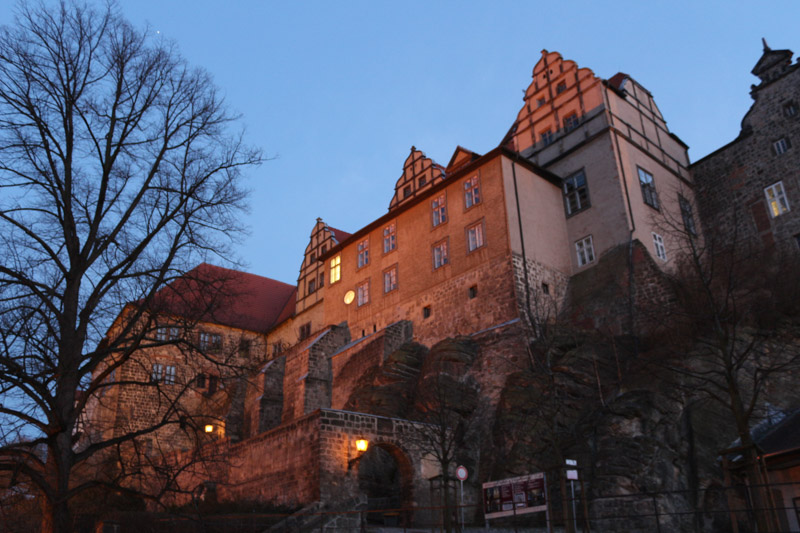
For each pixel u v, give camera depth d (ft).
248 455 91.50
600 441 76.89
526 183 117.50
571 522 55.52
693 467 71.56
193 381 53.52
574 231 118.32
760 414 73.61
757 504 46.93
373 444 79.51
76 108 53.01
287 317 163.53
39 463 45.65
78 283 49.67
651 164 122.21
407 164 143.74
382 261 136.56
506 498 60.70
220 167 57.00
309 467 76.74
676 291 95.76
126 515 73.82
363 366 122.62
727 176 122.52
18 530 63.82
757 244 112.37
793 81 115.44
